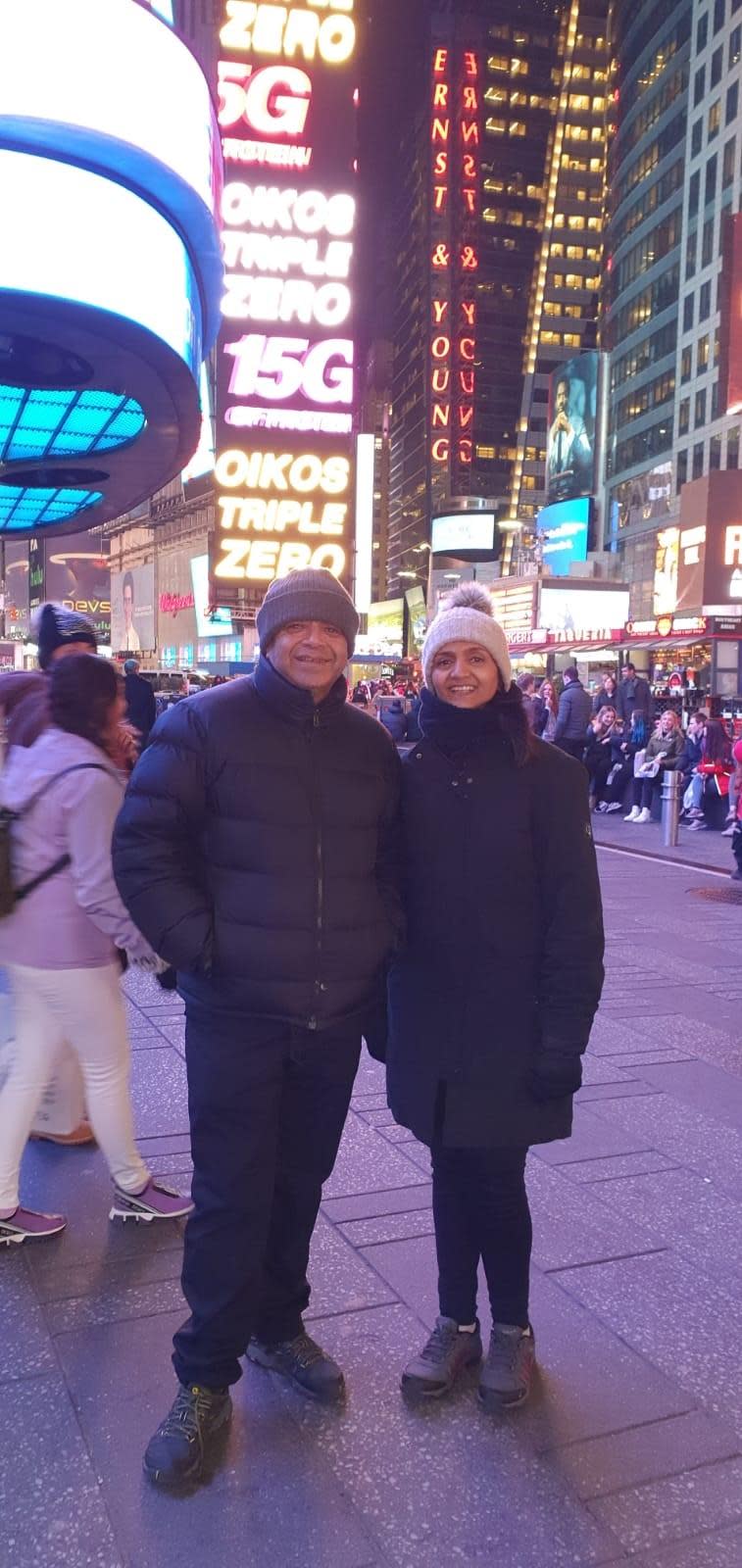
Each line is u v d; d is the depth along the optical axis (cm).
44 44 613
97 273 682
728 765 1394
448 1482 223
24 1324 275
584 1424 242
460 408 13138
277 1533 208
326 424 2012
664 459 7838
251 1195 231
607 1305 290
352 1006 236
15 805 300
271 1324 256
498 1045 240
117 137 643
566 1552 205
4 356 773
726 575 4047
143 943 292
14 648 5350
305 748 231
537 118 12862
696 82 7369
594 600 4544
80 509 1323
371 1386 255
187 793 226
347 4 1895
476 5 12612
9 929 304
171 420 922
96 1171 366
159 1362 260
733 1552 206
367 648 8356
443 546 8406
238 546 2016
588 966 237
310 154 1925
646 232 8288
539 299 12938
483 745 244
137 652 8794
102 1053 317
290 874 227
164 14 670
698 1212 344
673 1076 473
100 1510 212
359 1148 384
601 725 1647
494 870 239
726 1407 250
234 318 1953
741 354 3722
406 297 15538
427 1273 303
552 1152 387
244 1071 229
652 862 1120
